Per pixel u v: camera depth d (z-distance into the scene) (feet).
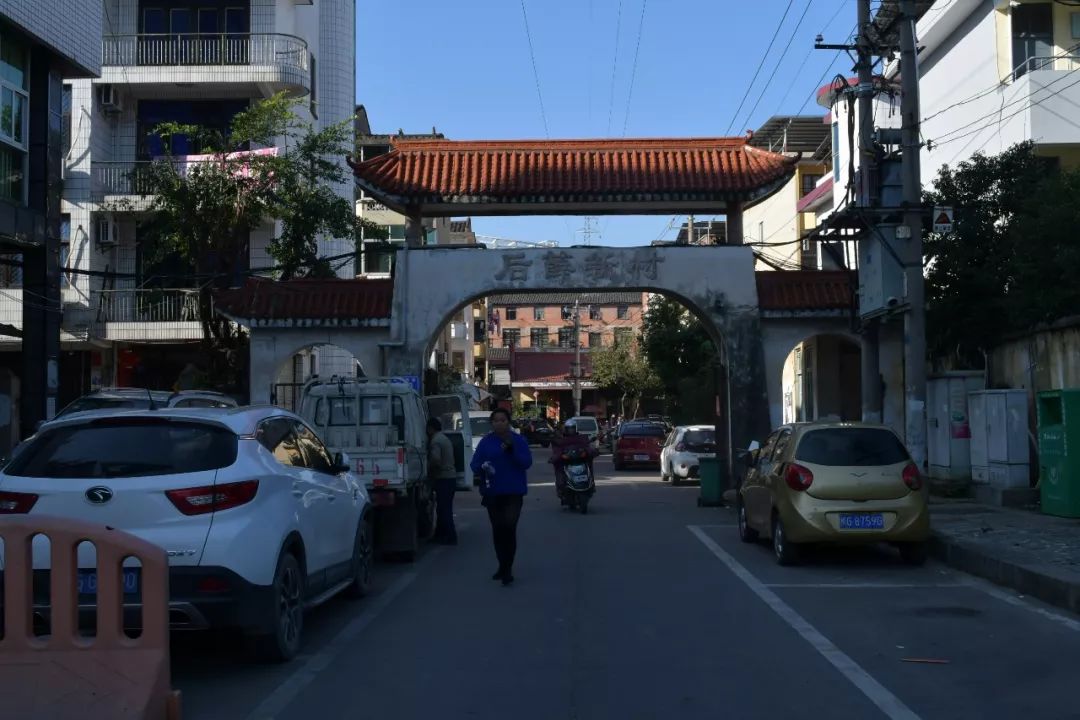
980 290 58.95
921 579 37.81
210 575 23.29
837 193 104.22
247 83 96.17
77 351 95.86
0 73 59.06
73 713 18.90
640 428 119.03
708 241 160.04
